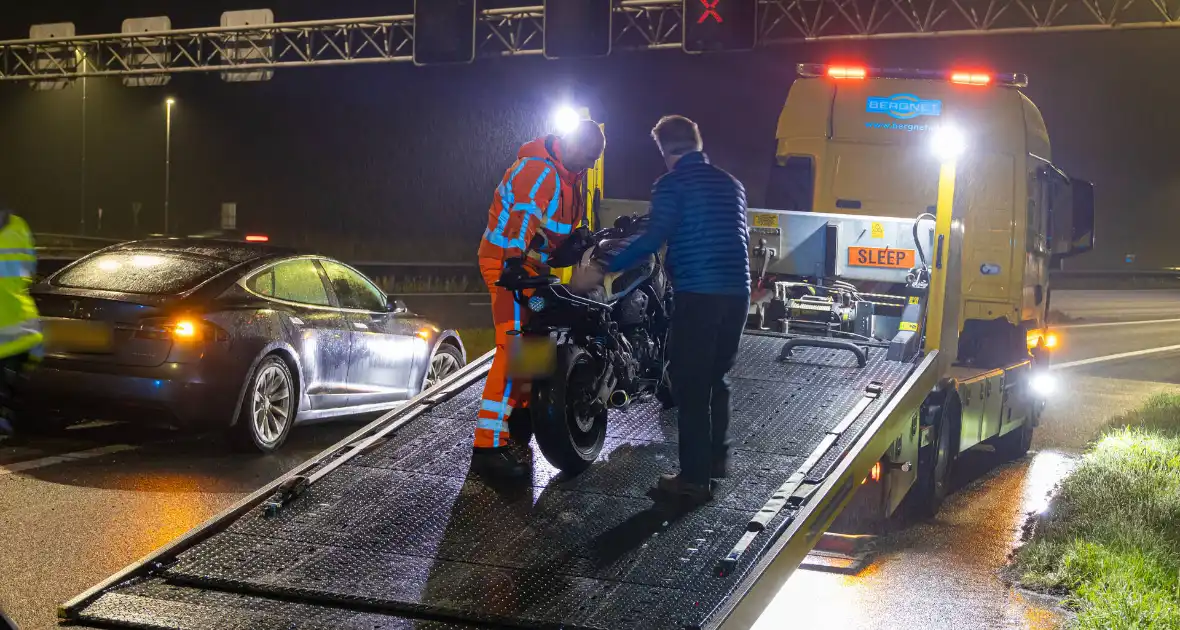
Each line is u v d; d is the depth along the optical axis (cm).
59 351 855
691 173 559
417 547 511
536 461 629
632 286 640
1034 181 1183
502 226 607
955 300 879
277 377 923
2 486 773
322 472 596
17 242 749
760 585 476
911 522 845
